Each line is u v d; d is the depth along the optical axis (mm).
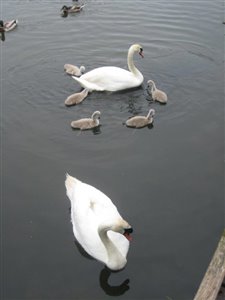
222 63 18156
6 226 10688
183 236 10281
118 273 9633
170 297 9062
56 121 14867
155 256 9859
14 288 9344
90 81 16578
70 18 22828
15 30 21688
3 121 14789
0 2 25641
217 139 13727
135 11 23062
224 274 8539
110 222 9289
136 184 11875
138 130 14312
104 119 14969
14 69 18062
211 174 12180
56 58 18984
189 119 14797
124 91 16766
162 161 12781
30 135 14102
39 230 10594
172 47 19578
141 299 9078
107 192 11625
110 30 21234
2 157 13086
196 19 21844
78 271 9703
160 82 17047
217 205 11117
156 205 11148
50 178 12219
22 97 16156
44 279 9516
